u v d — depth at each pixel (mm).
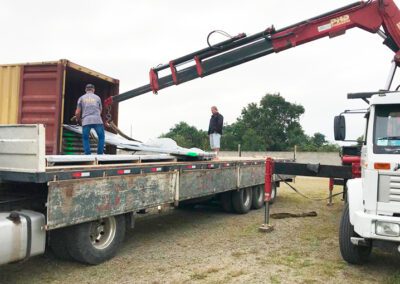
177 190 7105
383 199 5129
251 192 10812
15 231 4453
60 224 4836
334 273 5527
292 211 10930
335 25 8242
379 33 8070
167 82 9125
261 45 8641
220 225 8734
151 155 6926
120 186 5793
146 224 8773
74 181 5027
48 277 5117
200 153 8391
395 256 6414
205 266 5723
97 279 5082
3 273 5234
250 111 45219
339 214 10398
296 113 44406
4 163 4918
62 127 7188
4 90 7539
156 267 5637
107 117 9234
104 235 5871
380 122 5371
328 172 7809
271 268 5684
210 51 8820
